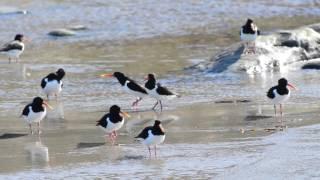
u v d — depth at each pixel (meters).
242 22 37.72
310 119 20.22
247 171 15.64
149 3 41.25
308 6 40.59
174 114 21.50
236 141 18.19
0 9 40.59
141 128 20.02
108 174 15.89
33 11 40.41
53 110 22.39
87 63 30.23
